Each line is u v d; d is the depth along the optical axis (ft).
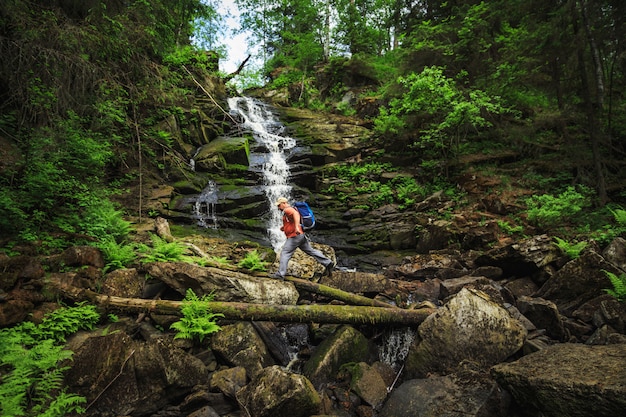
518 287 23.25
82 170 27.22
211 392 15.20
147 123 42.42
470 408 13.65
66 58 26.68
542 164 40.34
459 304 17.62
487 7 45.42
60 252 19.85
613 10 32.42
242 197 39.24
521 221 31.40
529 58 37.86
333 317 18.52
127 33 32.27
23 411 11.75
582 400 11.19
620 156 38.75
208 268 19.60
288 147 55.36
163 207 34.78
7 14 24.67
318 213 41.06
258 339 17.95
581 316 19.08
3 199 19.21
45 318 14.90
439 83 41.50
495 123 45.44
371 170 48.16
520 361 14.23
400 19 68.49
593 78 38.68
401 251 34.94
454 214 35.50
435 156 46.50
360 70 79.61
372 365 18.17
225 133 56.59
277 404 13.73
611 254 22.94
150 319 17.49
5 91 27.81
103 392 13.48
